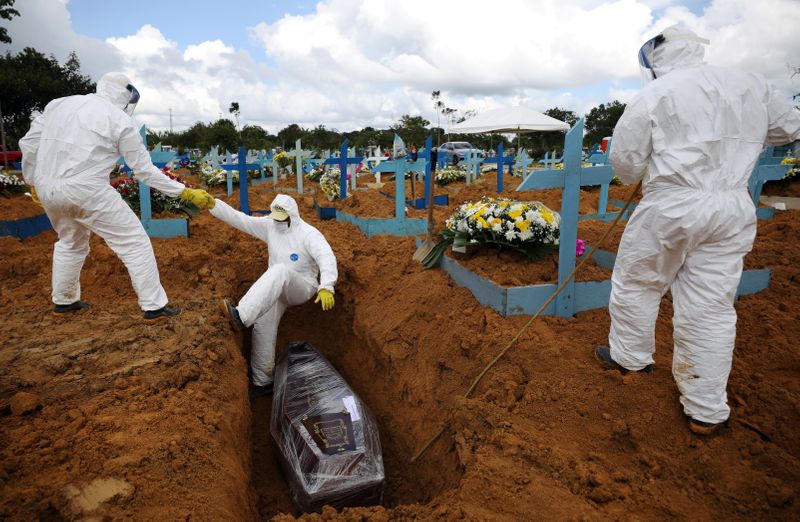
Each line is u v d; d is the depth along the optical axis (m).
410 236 7.93
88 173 3.97
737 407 3.11
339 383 4.60
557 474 2.78
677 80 2.82
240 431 3.60
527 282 4.56
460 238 5.36
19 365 3.63
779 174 6.08
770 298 4.53
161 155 6.56
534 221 4.94
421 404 4.28
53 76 31.34
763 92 2.84
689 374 2.92
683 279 2.97
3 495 2.34
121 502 2.41
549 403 3.32
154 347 4.05
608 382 3.37
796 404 2.98
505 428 3.14
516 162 18.31
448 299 5.00
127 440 2.84
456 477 3.19
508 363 3.77
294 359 5.12
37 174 4.03
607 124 50.50
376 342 5.17
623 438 2.99
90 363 3.74
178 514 2.42
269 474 4.20
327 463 3.68
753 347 3.70
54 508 2.34
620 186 13.97
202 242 6.81
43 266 5.69
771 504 2.48
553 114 50.50
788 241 6.28
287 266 5.42
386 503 3.90
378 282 6.18
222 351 4.16
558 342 3.85
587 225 6.48
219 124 41.44
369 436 4.04
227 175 13.42
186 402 3.36
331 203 11.34
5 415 3.01
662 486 2.66
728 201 2.75
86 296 5.23
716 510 2.50
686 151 2.75
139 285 4.41
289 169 19.19
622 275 3.22
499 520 2.50
